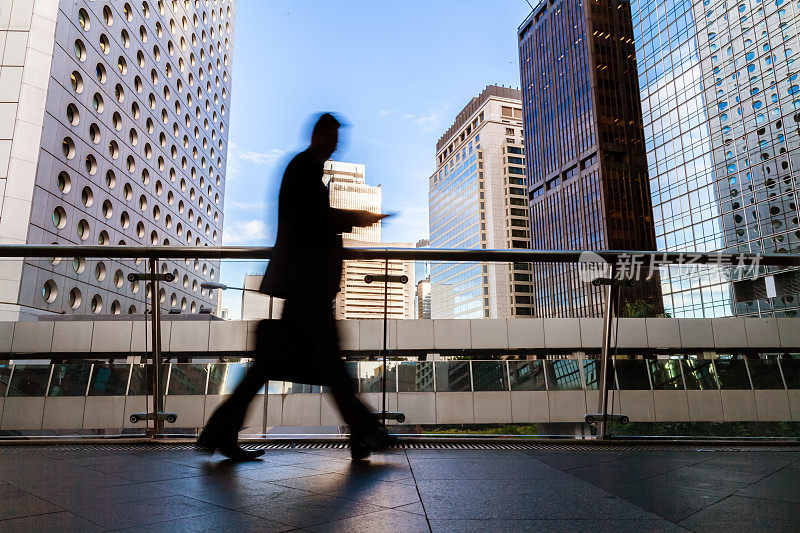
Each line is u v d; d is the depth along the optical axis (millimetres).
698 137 65375
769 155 56438
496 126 138750
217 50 64750
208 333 3750
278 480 2242
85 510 1701
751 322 4227
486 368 4188
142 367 3768
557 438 3701
